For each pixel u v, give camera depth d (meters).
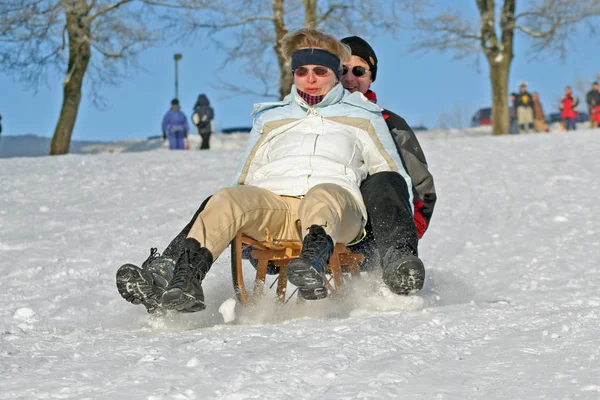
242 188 5.36
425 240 10.12
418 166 6.20
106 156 21.36
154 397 3.26
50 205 12.91
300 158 5.71
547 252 9.00
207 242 5.08
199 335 4.68
